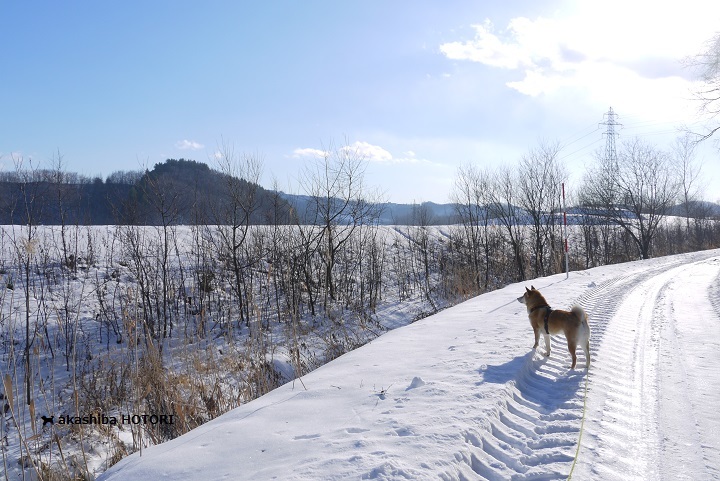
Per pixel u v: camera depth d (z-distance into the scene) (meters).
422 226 36.19
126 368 9.45
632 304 12.39
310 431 4.64
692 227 56.50
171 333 16.12
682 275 19.94
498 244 33.12
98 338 15.21
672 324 9.79
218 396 8.00
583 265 34.22
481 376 6.07
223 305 19.48
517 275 29.95
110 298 18.20
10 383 5.66
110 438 8.09
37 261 19.27
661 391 5.80
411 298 24.80
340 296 22.59
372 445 4.16
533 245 33.34
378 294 25.25
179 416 7.06
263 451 4.26
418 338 8.86
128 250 21.94
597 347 7.94
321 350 13.99
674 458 4.13
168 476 3.97
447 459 3.83
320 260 24.72
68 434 8.33
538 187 33.53
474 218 33.97
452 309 12.66
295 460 3.99
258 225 24.58
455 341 8.30
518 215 34.22
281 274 20.19
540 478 3.82
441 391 5.53
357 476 3.59
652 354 7.50
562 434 4.64
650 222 40.81
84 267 20.38
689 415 5.06
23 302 16.27
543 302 7.63
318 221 24.48
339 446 4.20
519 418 5.03
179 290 19.70
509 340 8.16
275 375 9.77
